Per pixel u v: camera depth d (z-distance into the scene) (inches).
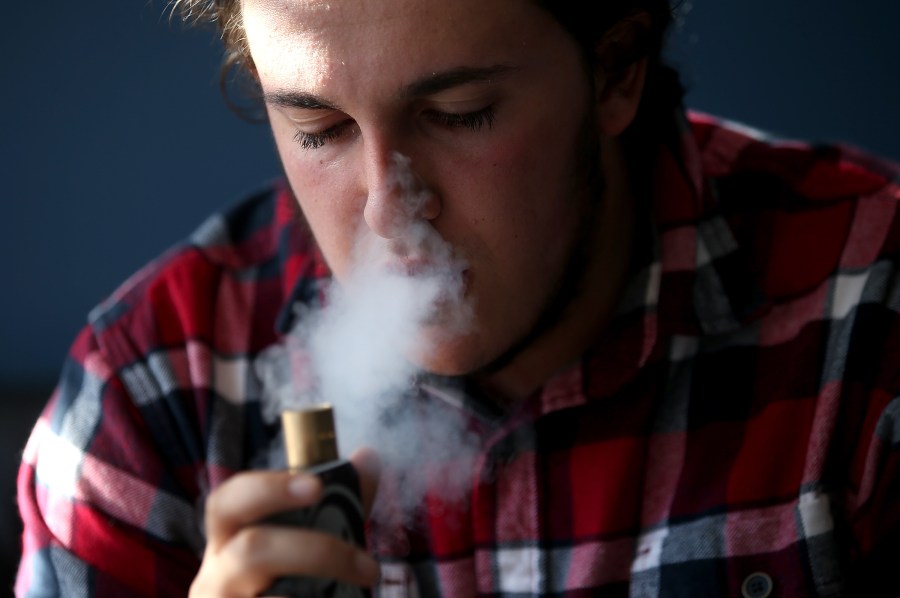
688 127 43.0
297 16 31.1
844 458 38.9
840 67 75.7
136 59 79.4
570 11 33.1
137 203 81.0
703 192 42.6
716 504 39.1
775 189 44.1
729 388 40.6
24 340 81.9
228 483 27.7
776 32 75.6
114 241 81.4
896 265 40.4
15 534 60.1
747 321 40.9
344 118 32.8
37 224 81.1
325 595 27.8
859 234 41.6
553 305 37.1
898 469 37.8
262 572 27.2
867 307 39.6
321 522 27.7
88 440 43.6
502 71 31.6
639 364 40.3
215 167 80.5
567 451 40.9
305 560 27.0
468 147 32.5
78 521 42.5
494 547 41.0
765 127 76.8
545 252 34.8
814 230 42.4
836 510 38.5
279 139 35.5
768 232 43.0
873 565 38.1
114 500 42.6
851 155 46.4
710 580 38.4
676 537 39.2
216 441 43.5
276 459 43.7
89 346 46.1
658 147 42.7
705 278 41.5
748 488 39.0
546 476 40.9
